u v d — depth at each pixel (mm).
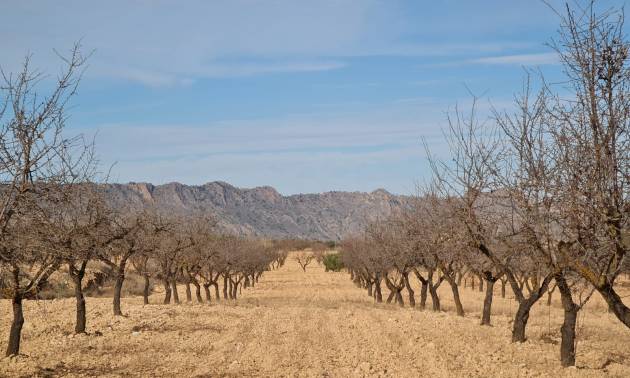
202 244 44500
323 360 18250
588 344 22203
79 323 23016
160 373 16406
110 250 24719
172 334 23672
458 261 30703
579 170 10391
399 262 40125
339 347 20672
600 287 11164
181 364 17625
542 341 22062
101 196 20047
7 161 12617
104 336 22750
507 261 21141
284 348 20422
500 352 19250
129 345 20891
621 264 10664
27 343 20844
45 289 42031
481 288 59500
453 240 22078
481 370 16344
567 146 10820
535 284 21000
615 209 9945
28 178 13211
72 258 18406
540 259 16484
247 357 18781
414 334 23625
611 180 9891
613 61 10000
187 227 43438
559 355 18594
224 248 52125
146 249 30656
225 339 22469
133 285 57375
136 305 35781
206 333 24188
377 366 17172
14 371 15445
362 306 39438
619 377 15547
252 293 62531
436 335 23438
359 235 56719
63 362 17406
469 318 30438
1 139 12562
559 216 11594
